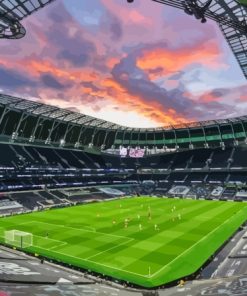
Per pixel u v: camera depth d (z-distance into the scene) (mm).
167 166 126438
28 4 29719
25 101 85125
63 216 68000
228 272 35406
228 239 49312
